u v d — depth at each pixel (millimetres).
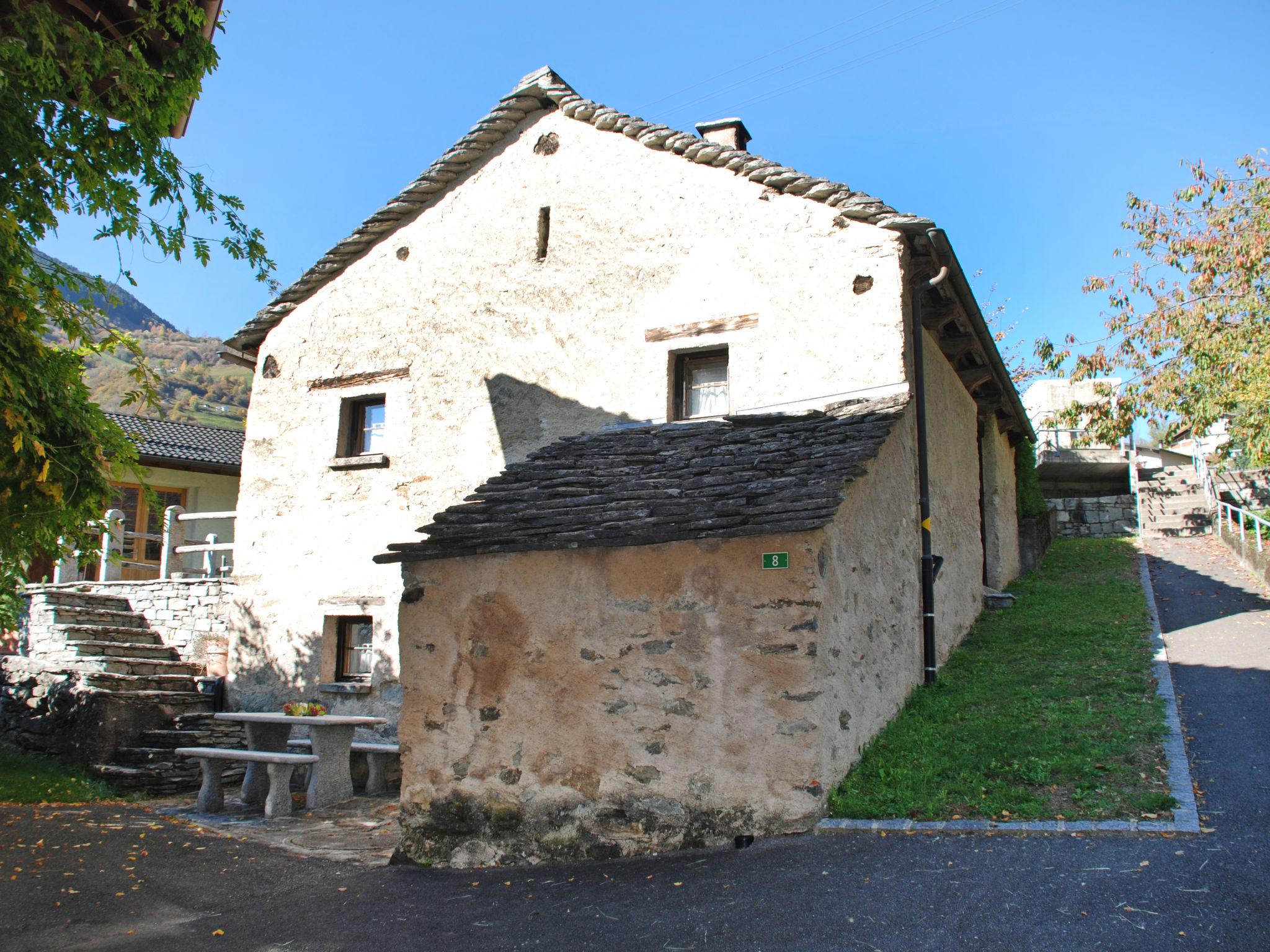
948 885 4805
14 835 7453
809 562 6141
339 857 7211
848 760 6430
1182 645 9641
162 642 12594
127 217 6379
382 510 10766
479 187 10961
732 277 9438
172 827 8094
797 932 4570
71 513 6199
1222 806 5492
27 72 5664
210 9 6480
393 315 11164
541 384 10180
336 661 10914
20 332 5758
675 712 6355
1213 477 18719
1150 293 16516
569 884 5891
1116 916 4281
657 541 6520
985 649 10156
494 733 6918
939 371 10617
